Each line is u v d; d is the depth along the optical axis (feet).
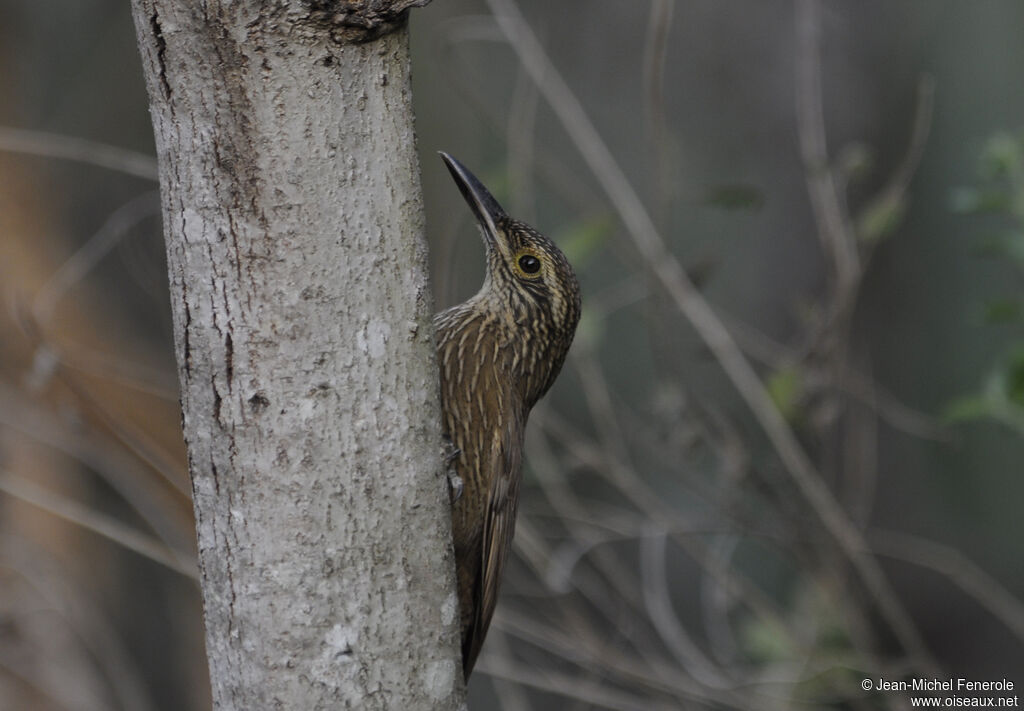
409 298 15.15
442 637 15.57
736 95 55.62
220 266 14.55
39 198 45.50
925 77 31.04
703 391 38.91
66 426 33.35
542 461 33.50
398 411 15.10
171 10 14.17
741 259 53.93
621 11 53.26
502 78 49.19
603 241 33.17
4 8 46.80
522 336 26.40
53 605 37.78
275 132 14.33
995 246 29.22
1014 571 52.29
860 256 31.96
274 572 14.82
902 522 53.36
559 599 32.78
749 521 33.65
